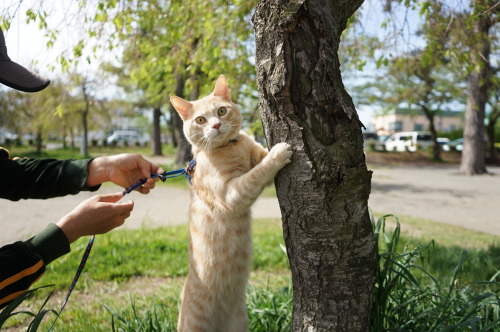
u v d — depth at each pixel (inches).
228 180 95.7
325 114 73.2
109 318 132.7
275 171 79.0
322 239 76.0
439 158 1142.3
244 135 109.0
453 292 128.3
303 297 82.3
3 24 119.2
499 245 229.1
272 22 73.0
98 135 2047.2
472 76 690.8
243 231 104.0
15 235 257.8
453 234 269.7
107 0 167.5
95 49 185.8
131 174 97.0
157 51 231.5
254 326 120.3
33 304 149.1
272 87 73.9
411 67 263.4
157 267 191.6
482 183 624.1
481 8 140.8
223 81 112.2
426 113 1102.4
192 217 108.7
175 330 117.9
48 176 85.7
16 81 64.4
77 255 201.2
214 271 103.6
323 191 73.4
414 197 470.3
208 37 200.8
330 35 73.5
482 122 759.1
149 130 1748.3
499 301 95.0
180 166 621.3
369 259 79.7
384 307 91.9
